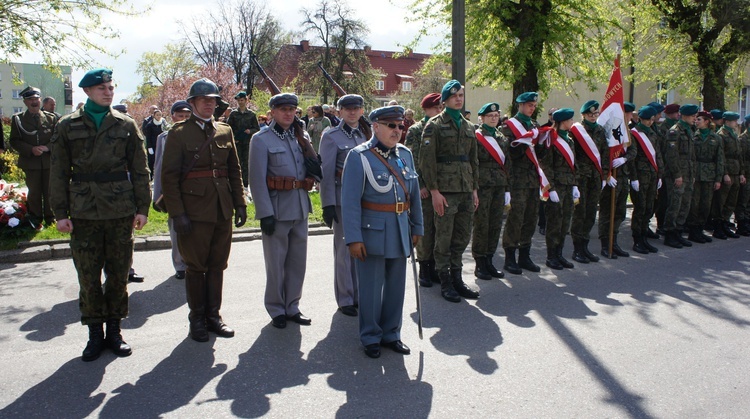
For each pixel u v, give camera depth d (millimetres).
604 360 4207
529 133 6598
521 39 13227
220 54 42250
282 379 3838
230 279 6301
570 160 7031
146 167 4340
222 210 4539
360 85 38156
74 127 4055
